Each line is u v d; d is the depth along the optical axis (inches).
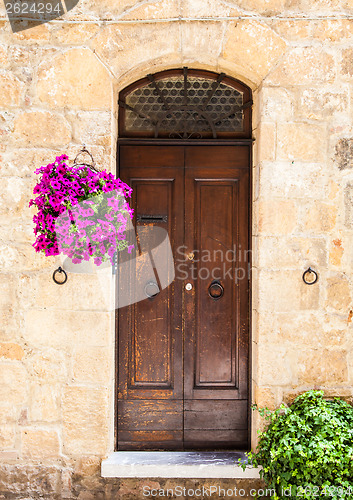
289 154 99.0
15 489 99.0
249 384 106.3
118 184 88.1
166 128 107.9
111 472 97.4
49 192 84.7
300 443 88.6
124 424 106.6
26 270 99.7
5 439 99.1
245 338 107.2
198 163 107.5
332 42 98.1
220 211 107.9
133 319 107.0
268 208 99.1
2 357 99.3
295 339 99.4
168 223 107.7
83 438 98.7
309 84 98.5
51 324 99.3
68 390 99.0
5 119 99.0
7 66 98.7
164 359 107.4
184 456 102.9
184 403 106.9
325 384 99.7
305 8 97.8
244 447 106.3
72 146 99.1
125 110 107.4
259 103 100.8
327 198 99.5
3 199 99.4
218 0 96.8
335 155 99.3
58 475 98.8
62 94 98.7
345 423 90.5
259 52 97.7
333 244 99.7
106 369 99.0
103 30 97.8
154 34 97.5
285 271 99.3
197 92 107.4
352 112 99.0
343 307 99.9
